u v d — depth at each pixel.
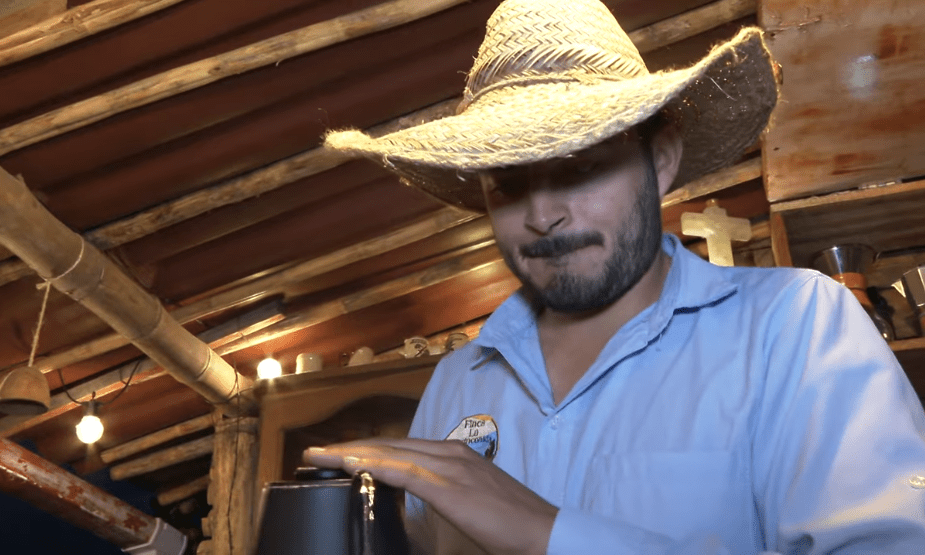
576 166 0.95
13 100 3.04
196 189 3.52
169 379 4.58
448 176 1.27
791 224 2.53
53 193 3.37
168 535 4.71
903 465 0.78
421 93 3.31
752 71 1.03
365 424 4.11
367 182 3.62
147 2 2.76
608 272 0.97
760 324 0.96
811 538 0.78
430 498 0.76
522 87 1.02
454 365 1.26
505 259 1.02
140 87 2.99
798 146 2.45
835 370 0.87
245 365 4.61
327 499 0.74
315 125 3.35
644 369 1.01
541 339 1.14
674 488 0.90
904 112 2.38
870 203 2.42
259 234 3.80
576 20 1.03
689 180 1.27
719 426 0.92
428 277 4.15
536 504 0.77
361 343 4.61
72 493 4.30
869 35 2.36
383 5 2.92
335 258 3.92
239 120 3.26
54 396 4.54
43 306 3.54
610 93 0.90
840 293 0.95
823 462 0.82
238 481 4.47
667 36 3.22
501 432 1.09
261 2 2.86
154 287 3.94
